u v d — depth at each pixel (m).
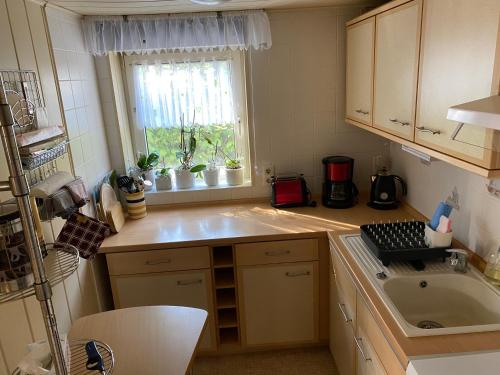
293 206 2.69
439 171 2.13
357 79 2.35
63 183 1.63
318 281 2.38
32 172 1.64
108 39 2.45
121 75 2.76
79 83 2.26
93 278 2.29
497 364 1.18
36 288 0.81
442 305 1.75
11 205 1.04
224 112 2.82
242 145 2.91
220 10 2.44
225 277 2.48
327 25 2.57
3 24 1.52
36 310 1.57
